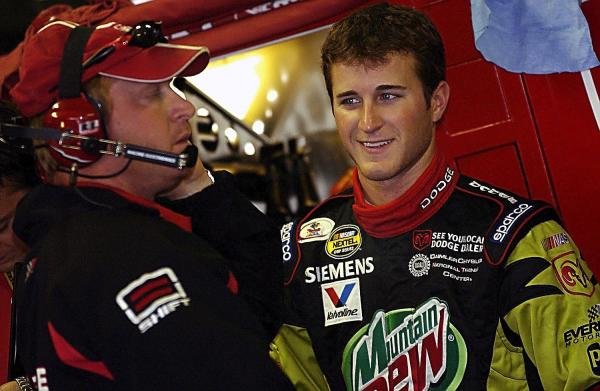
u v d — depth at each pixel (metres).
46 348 2.23
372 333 2.81
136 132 2.46
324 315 2.89
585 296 2.70
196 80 5.22
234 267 2.96
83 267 2.24
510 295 2.69
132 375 2.16
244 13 3.96
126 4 3.95
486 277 2.72
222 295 2.26
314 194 5.36
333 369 2.86
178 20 3.92
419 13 2.83
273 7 3.95
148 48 2.47
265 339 2.28
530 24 3.41
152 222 2.36
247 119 5.33
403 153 2.75
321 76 5.21
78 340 2.21
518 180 3.78
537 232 2.74
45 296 2.27
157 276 2.22
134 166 2.48
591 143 3.67
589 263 3.68
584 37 3.36
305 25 3.93
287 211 5.38
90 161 2.44
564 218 3.71
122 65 2.45
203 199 3.03
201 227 3.02
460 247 2.77
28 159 3.14
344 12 3.91
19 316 2.41
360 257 2.88
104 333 2.18
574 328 2.65
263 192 5.39
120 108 2.46
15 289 2.73
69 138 2.42
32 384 2.33
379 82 2.73
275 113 5.32
